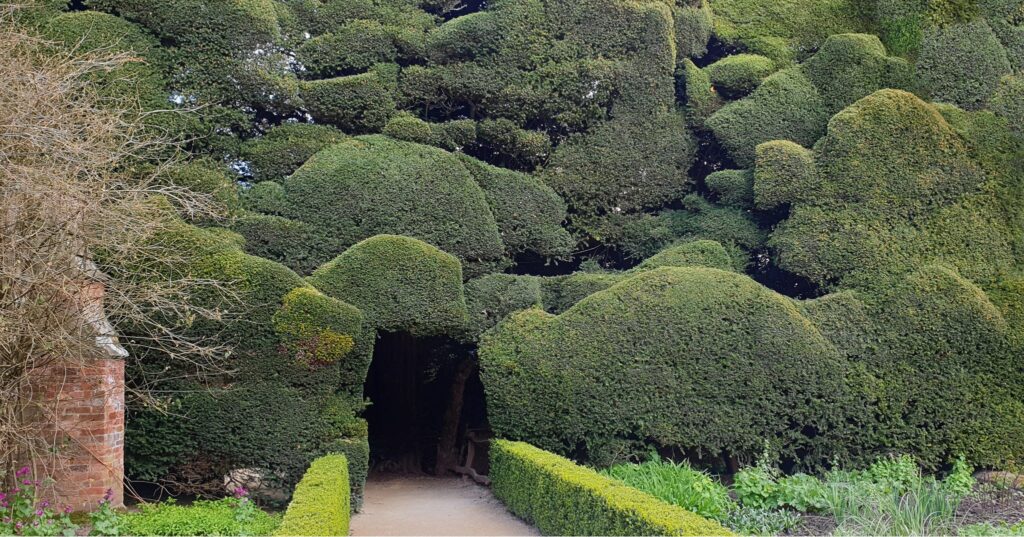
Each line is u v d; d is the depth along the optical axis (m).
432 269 13.70
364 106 17.02
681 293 13.78
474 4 19.77
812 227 15.58
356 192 15.33
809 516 10.17
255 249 14.61
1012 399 13.69
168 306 10.42
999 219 15.60
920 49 17.75
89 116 9.66
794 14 19.39
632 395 13.20
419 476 16.78
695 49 19.23
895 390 13.57
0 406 8.96
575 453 13.52
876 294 14.50
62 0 15.66
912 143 15.75
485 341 14.02
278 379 11.74
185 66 15.94
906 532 8.75
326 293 13.04
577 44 18.03
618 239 17.88
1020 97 16.92
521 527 11.12
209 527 9.12
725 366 13.34
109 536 8.77
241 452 11.47
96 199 8.78
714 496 10.12
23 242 8.56
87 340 9.47
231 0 16.31
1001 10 18.06
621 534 7.66
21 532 8.31
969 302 14.02
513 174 17.03
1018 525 9.30
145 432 11.25
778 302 13.75
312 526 7.37
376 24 17.88
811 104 17.73
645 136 18.03
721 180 17.48
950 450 13.38
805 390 13.31
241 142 16.27
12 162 8.29
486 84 17.66
